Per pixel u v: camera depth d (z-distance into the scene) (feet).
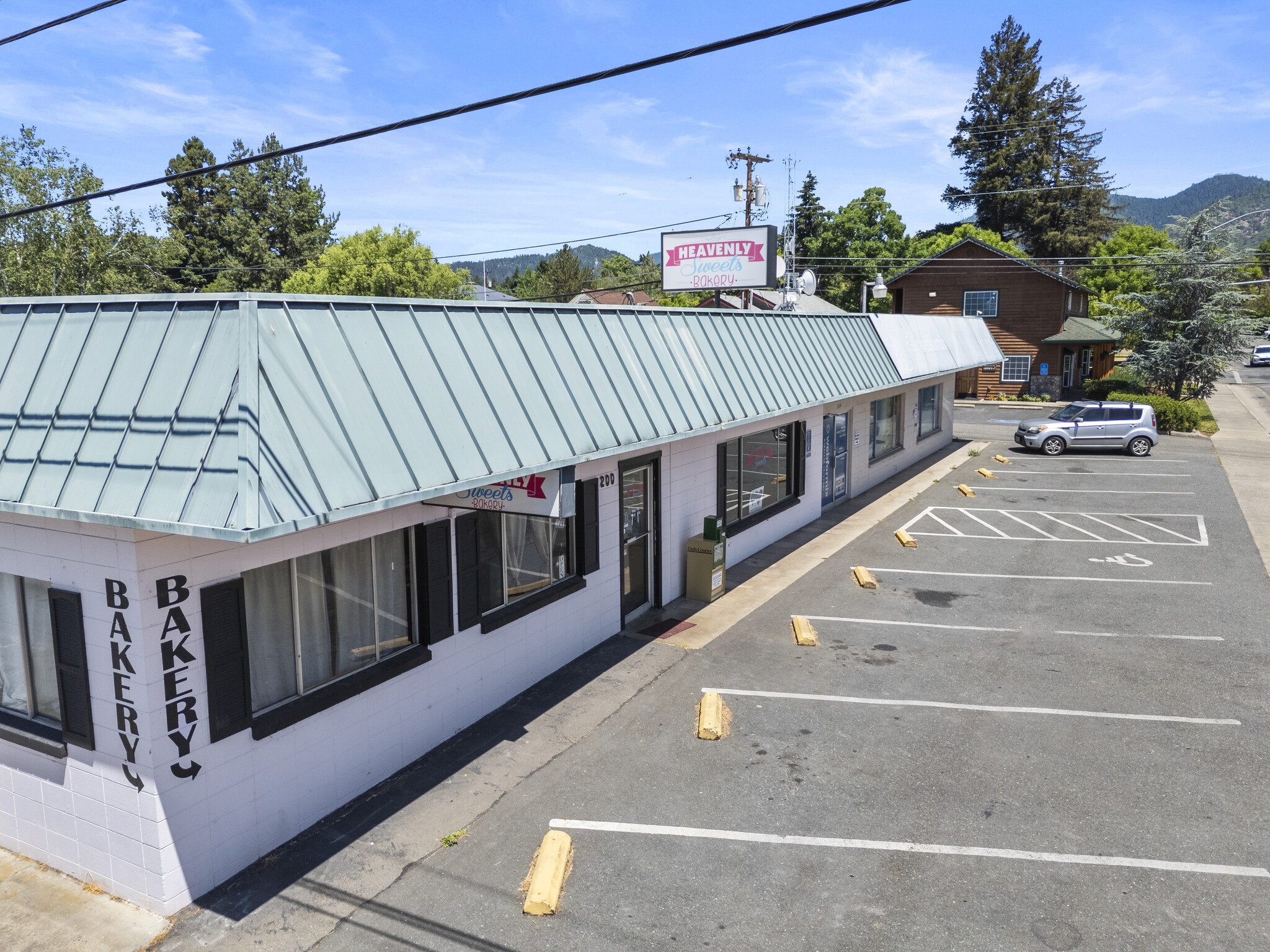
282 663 23.58
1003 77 252.21
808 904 20.76
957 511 65.72
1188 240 122.93
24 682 23.27
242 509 17.98
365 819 24.59
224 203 223.71
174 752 20.43
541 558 34.47
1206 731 29.53
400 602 27.61
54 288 121.39
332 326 22.58
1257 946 19.15
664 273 73.15
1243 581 46.93
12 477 21.43
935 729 29.86
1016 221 248.93
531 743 29.04
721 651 37.40
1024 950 19.11
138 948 19.56
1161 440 102.06
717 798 25.53
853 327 64.23
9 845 23.77
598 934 19.76
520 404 27.73
